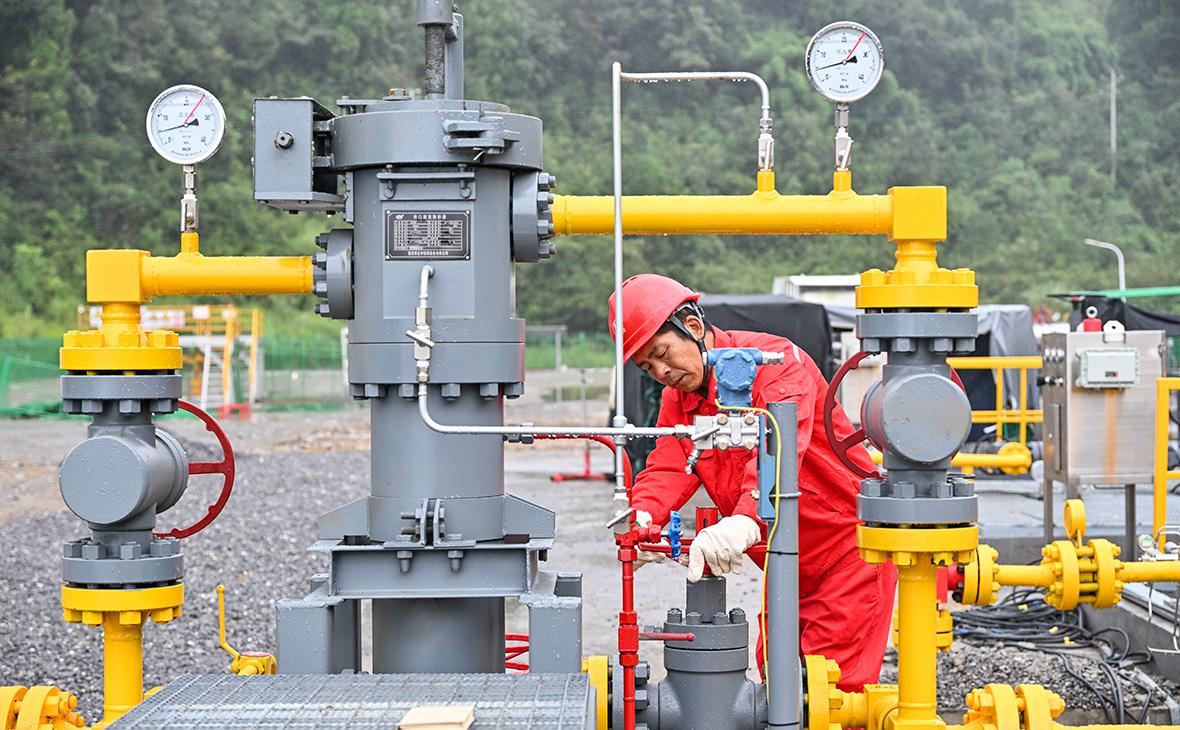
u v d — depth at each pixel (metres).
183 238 4.57
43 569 12.78
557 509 16.48
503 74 97.62
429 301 4.25
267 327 73.44
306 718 3.42
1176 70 114.62
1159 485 8.80
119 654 4.55
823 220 4.45
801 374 4.76
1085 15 121.06
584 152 94.50
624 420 4.05
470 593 4.28
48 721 4.40
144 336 4.50
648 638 4.34
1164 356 9.93
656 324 4.72
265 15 90.75
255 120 4.26
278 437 32.31
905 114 101.69
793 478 4.07
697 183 93.31
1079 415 9.77
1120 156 106.50
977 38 108.62
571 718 3.38
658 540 4.11
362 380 4.30
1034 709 4.38
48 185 81.81
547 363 76.56
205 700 3.59
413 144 4.21
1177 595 7.41
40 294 75.88
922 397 4.27
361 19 94.12
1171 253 93.81
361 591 4.29
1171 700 7.20
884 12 107.50
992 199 97.50
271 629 9.78
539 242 4.36
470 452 4.32
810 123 95.62
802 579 5.28
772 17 108.31
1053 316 42.00
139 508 4.36
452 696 3.60
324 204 4.38
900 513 4.32
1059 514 12.45
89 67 86.81
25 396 46.22
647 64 102.94
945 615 5.08
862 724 4.61
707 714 4.36
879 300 4.35
